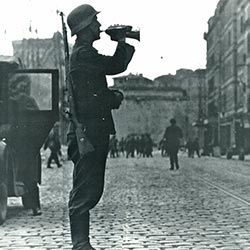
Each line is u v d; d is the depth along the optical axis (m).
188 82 120.12
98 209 11.02
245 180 18.92
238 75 63.88
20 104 10.07
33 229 8.59
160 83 123.69
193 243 7.27
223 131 70.44
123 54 5.57
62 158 34.25
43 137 10.17
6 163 9.50
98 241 7.45
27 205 11.29
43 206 11.67
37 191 10.34
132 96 119.12
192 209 10.95
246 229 8.44
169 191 14.85
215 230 8.34
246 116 55.09
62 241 7.49
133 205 11.69
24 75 10.13
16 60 10.27
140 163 35.34
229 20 68.50
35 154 10.21
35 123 10.10
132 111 119.25
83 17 5.77
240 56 62.94
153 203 12.04
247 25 59.03
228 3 69.12
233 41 65.62
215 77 78.12
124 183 17.72
